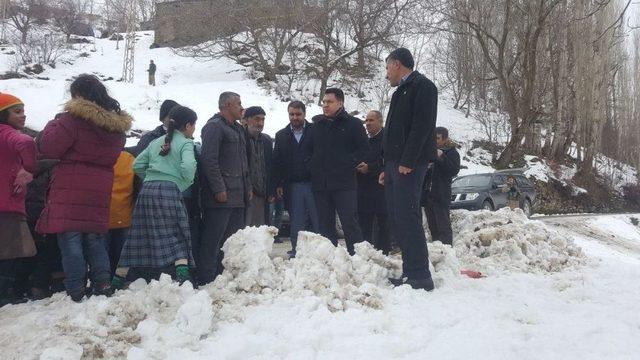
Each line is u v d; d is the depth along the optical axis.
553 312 4.66
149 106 21.27
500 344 3.71
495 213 8.66
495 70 29.88
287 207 7.75
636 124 43.69
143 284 4.99
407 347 3.69
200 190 5.80
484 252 7.47
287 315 4.24
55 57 34.44
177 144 5.24
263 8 33.88
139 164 5.32
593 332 4.06
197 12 35.09
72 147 4.69
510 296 5.15
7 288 5.01
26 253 4.71
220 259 6.03
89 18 51.53
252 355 3.62
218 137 5.62
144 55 39.16
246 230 5.18
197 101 23.19
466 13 28.64
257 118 7.41
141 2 51.66
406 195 5.14
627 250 18.53
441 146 7.24
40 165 4.77
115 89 22.47
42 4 40.91
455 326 4.11
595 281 6.11
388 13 32.06
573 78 35.75
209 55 34.44
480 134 36.12
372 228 7.40
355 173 6.41
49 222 4.64
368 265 5.29
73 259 4.66
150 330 3.92
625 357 3.53
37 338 3.84
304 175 7.41
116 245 5.63
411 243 5.13
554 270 7.05
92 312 4.13
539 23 27.80
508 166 31.19
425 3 29.73
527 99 29.81
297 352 3.56
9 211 4.63
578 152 36.06
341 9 32.44
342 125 6.39
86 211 4.68
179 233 5.20
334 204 6.47
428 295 4.95
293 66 33.75
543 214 27.69
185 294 4.42
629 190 38.66
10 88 19.56
